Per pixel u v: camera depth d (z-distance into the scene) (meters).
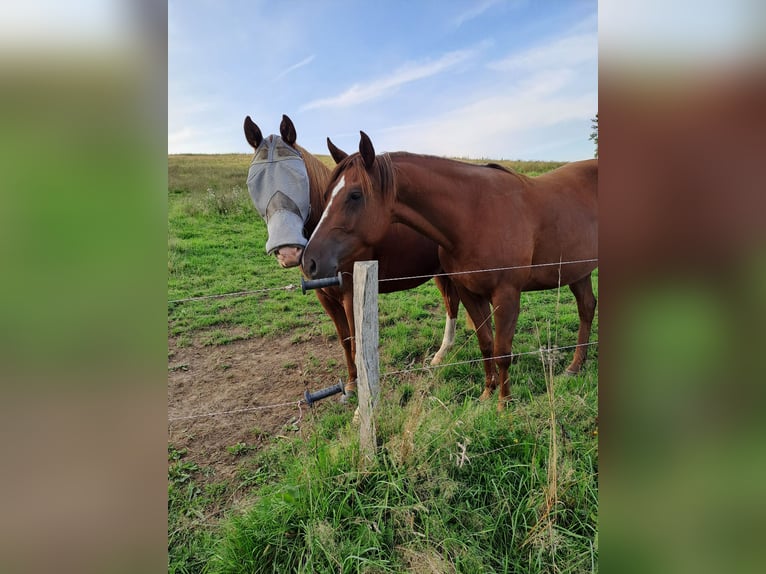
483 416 2.15
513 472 1.81
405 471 1.75
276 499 1.75
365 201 2.39
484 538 1.61
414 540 1.54
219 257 6.57
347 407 2.88
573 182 3.14
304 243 2.64
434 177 2.52
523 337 4.01
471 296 2.86
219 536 1.78
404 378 3.10
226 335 4.32
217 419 2.85
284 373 3.53
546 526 1.57
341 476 1.76
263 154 2.78
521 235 2.61
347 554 1.52
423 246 3.19
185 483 2.24
